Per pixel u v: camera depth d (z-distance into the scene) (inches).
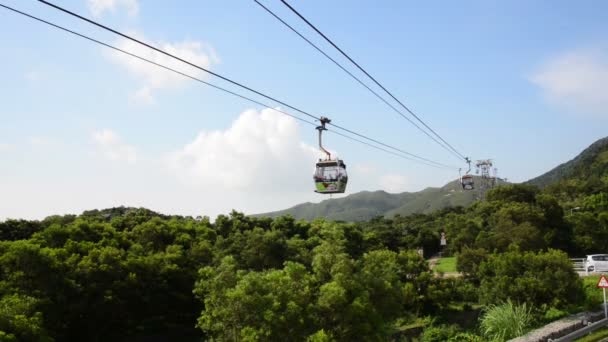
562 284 1507.1
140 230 2532.0
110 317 1768.0
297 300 1216.2
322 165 1248.2
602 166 7327.8
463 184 2573.8
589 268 2186.3
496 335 1366.9
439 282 2176.4
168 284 2007.9
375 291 1362.0
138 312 1892.2
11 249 1583.4
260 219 3297.2
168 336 2043.6
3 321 1135.0
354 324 1214.3
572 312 1483.8
